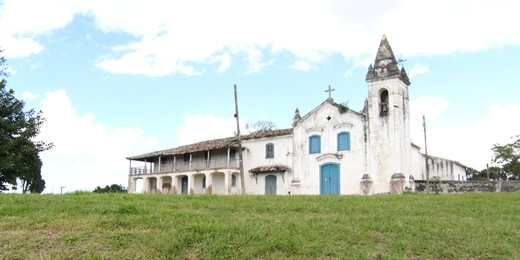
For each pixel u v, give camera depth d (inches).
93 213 474.0
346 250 370.0
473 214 548.4
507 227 455.5
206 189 1690.5
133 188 2022.6
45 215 454.3
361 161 1342.3
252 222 433.4
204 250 352.8
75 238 375.2
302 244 373.7
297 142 1492.4
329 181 1395.2
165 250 352.5
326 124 1434.5
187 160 1839.3
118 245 363.6
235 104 1354.6
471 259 367.2
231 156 1717.5
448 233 418.3
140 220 429.4
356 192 1332.4
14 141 1348.4
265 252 356.8
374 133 1334.9
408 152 1334.9
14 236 382.0
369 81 1371.8
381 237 403.5
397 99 1321.4
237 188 1667.1
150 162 2030.0
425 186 1306.6
